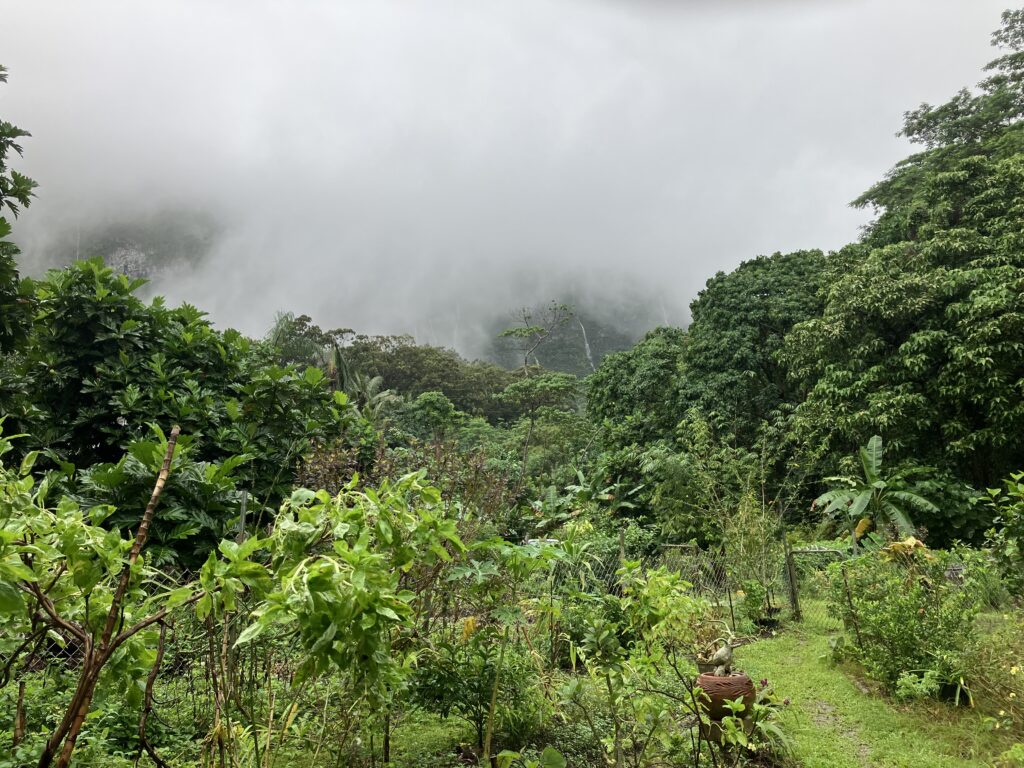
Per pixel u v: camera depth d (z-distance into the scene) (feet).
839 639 20.43
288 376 23.71
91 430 20.59
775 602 29.27
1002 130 72.90
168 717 11.56
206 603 5.48
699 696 11.46
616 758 11.14
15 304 20.13
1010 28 76.95
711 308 64.90
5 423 18.48
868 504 39.11
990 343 40.81
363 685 5.80
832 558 29.63
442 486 19.80
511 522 28.07
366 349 146.30
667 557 28.66
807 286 62.54
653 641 11.27
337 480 20.07
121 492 15.53
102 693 5.96
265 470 22.07
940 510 39.32
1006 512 16.74
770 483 50.39
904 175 78.13
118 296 22.15
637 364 69.56
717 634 15.84
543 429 87.56
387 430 41.93
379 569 5.73
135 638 5.88
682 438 52.37
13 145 21.01
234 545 5.47
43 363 21.20
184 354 24.29
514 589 11.18
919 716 15.70
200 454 20.70
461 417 97.66
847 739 14.58
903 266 50.34
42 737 9.47
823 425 46.65
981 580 20.90
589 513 40.14
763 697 12.62
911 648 17.39
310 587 5.07
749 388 58.95
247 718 9.46
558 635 13.25
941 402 43.24
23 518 4.81
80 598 5.87
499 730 11.84
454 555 11.19
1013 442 40.78
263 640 9.63
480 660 11.56
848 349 47.83
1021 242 46.37
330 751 10.03
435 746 12.14
